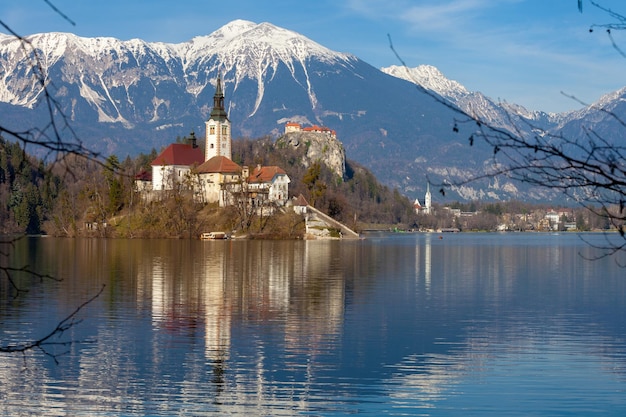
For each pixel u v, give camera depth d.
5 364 48.66
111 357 51.16
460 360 51.00
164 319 67.31
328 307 76.81
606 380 45.53
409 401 41.31
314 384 44.75
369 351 53.75
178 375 46.66
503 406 40.41
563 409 39.94
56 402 40.97
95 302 78.50
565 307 78.38
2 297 80.56
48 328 61.78
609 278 115.81
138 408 40.00
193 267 128.00
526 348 54.88
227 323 65.44
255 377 46.28
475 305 79.44
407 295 88.69
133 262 138.50
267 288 95.31
